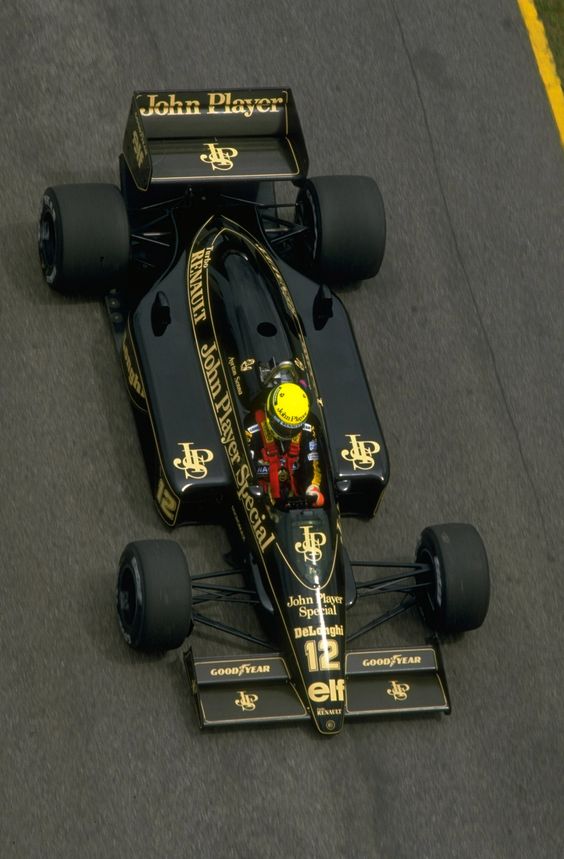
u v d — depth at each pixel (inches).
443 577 1657.2
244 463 1675.7
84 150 2074.3
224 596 1651.1
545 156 2224.4
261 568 1643.7
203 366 1766.7
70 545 1729.8
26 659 1637.6
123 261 1857.8
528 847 1611.7
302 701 1589.6
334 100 2199.8
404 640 1726.1
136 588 1585.9
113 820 1550.2
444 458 1899.6
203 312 1788.9
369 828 1589.6
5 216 1980.8
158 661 1658.5
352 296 2012.8
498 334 2027.6
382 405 1925.4
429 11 2335.1
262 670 1598.2
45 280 1929.1
